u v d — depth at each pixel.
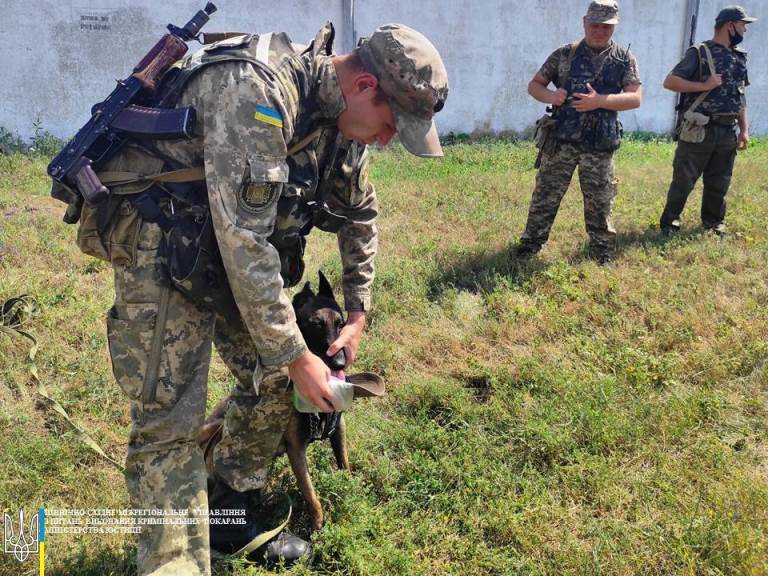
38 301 4.50
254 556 2.66
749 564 2.52
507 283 5.31
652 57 13.05
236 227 1.94
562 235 6.55
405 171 9.32
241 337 2.55
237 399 2.62
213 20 10.91
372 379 2.73
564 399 3.71
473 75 12.37
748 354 4.15
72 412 3.54
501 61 12.40
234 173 1.92
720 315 4.78
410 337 4.54
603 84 5.55
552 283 5.36
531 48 12.44
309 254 6.04
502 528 2.81
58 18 10.26
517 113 12.70
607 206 5.80
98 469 3.11
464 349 4.42
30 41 10.22
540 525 2.82
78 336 4.27
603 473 3.10
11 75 10.24
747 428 3.47
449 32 12.07
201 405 2.24
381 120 2.14
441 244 6.42
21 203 6.95
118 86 2.09
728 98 6.23
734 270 5.69
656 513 2.88
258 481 2.69
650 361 4.09
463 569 2.65
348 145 2.36
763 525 2.73
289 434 2.72
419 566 2.62
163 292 2.14
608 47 5.62
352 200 2.62
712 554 2.60
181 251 2.09
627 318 4.77
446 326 4.68
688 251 5.96
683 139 6.31
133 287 2.15
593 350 4.30
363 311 2.82
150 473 2.19
